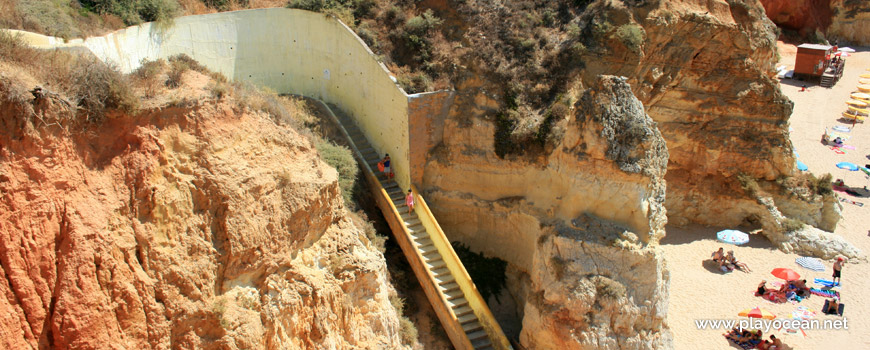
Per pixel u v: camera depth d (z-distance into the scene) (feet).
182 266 46.16
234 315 48.26
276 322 51.08
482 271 75.72
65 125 42.93
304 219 54.75
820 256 89.97
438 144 76.79
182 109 48.80
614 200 63.10
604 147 62.23
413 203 74.90
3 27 53.16
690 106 87.81
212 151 49.55
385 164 77.66
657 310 64.03
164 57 75.41
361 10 85.66
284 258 52.70
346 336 57.52
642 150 61.93
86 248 41.75
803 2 186.29
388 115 77.51
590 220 63.87
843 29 189.57
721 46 85.10
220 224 48.91
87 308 41.32
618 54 79.15
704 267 86.99
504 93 76.02
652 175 62.44
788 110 88.99
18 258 39.68
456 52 78.64
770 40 88.38
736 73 86.53
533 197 72.28
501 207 74.64
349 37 82.07
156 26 73.92
